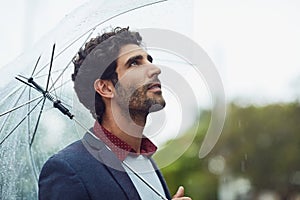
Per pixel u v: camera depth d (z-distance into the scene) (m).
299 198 17.39
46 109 2.74
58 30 2.59
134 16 2.69
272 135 17.45
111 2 2.59
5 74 2.66
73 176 2.44
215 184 15.37
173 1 2.73
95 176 2.46
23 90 2.71
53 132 2.78
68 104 2.68
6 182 2.81
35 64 2.64
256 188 17.19
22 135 2.79
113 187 2.46
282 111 17.73
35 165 2.81
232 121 17.33
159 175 2.69
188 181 13.62
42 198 2.48
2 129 2.74
